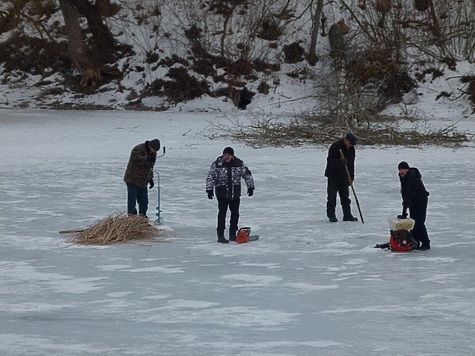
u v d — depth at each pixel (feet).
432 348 32.83
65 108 191.93
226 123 161.07
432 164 105.91
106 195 81.00
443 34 193.77
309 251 55.67
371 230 63.36
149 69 199.52
